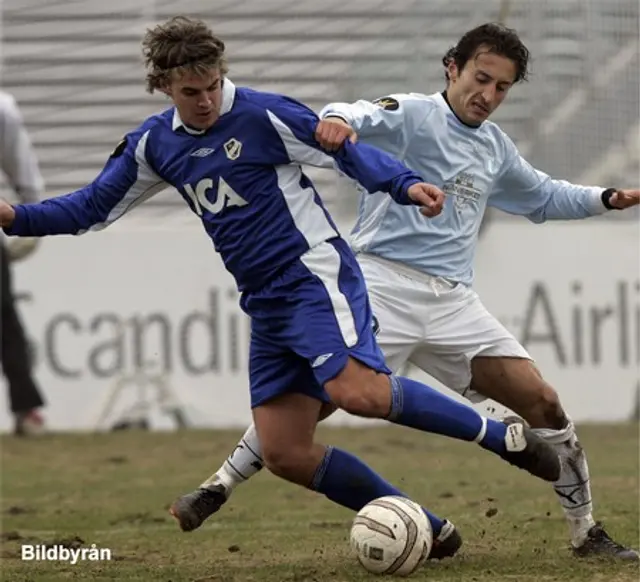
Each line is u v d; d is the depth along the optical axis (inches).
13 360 1723.7
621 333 1802.4
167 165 768.3
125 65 2000.5
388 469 1402.6
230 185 754.2
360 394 741.9
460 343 839.1
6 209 776.9
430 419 764.6
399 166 725.9
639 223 1804.9
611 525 993.5
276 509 1155.3
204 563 870.4
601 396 1800.0
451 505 1135.6
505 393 834.8
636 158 1909.4
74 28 1999.3
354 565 828.0
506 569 792.9
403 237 836.6
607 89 1915.6
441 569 796.0
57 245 1765.5
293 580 776.9
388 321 833.5
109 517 1118.4
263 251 758.5
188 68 715.4
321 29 1988.2
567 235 1797.5
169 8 2007.9
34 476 1393.9
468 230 850.1
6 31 1991.9
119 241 1772.9
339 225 1844.2
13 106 1768.0
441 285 839.7
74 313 1770.4
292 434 789.2
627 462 1414.9
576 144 1913.1
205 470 1424.7
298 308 754.2
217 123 749.9
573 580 751.7
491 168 851.4
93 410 1774.1
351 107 801.6
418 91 1969.7
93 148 1990.7
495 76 813.2
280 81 1987.0
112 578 814.5
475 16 1955.0
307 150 748.0
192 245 1780.3
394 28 1974.7
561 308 1796.3
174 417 1779.0
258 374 792.9
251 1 1994.3
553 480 798.5
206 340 1782.7
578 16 1914.4
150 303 1777.8
